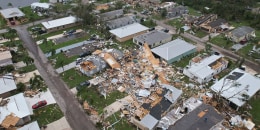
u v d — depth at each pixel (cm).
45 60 7231
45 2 12175
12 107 5103
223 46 8200
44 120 5138
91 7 10588
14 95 5538
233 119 5119
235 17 10475
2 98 5616
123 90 5956
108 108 5462
